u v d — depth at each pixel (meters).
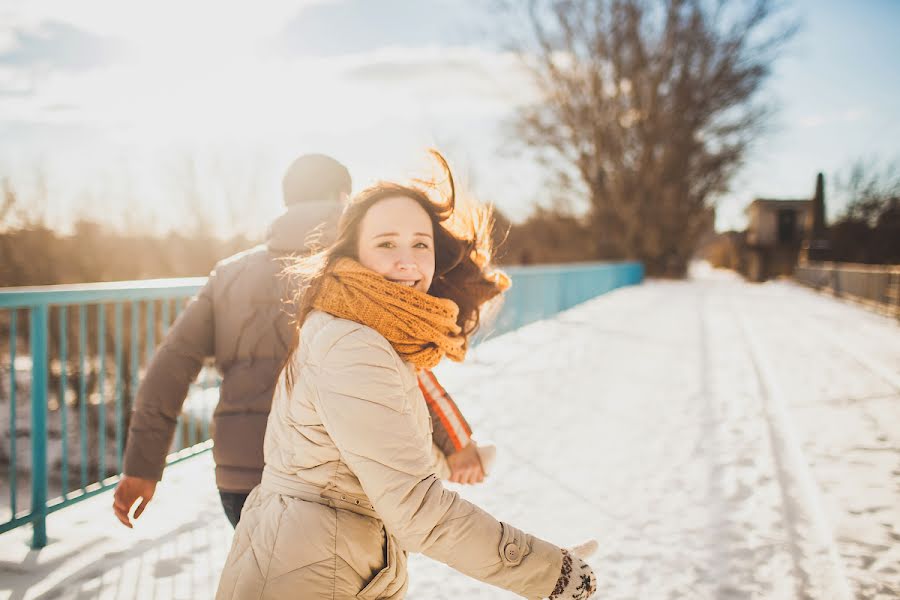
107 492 3.32
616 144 33.94
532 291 10.77
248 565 1.17
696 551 2.81
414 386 1.25
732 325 12.08
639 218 35.38
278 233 1.83
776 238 55.50
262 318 1.78
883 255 44.59
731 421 5.01
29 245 20.77
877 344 9.51
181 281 3.46
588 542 1.31
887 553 2.78
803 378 6.77
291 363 1.26
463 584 2.54
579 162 34.53
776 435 4.61
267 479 1.26
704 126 34.84
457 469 1.69
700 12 32.31
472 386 6.16
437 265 1.45
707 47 32.78
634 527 3.07
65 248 21.66
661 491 3.54
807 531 3.00
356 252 1.25
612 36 32.19
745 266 60.09
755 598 2.42
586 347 8.70
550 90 33.44
